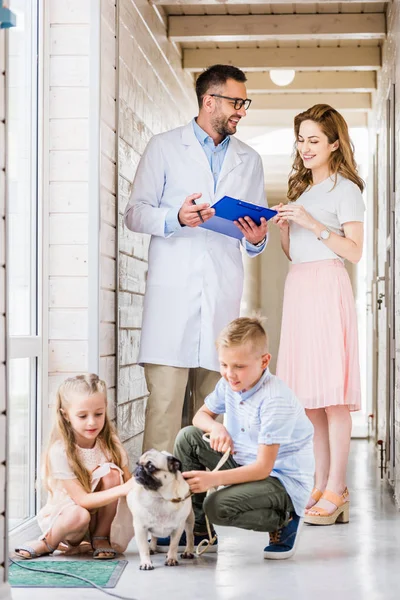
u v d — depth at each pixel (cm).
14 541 327
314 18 615
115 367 410
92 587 276
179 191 397
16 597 264
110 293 404
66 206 380
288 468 318
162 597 265
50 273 379
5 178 255
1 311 252
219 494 308
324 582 284
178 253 390
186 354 387
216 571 298
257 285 1232
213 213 366
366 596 267
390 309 489
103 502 310
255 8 611
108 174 400
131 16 458
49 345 378
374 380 690
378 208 658
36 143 375
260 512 310
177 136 402
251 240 374
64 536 314
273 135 870
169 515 297
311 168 410
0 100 251
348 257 396
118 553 324
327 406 397
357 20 616
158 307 390
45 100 377
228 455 311
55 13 382
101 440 327
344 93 808
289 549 320
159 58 555
